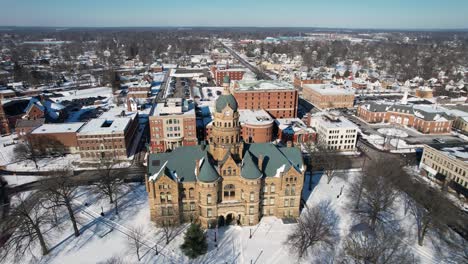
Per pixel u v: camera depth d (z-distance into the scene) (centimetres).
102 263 7575
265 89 18200
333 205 10062
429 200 8825
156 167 8888
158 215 8762
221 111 8369
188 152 9006
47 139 13938
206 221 8712
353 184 11169
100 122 14825
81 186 11219
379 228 8844
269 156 9169
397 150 15112
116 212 9425
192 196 8744
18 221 8100
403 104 19338
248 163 8462
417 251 8012
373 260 6800
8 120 16575
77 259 7694
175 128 14938
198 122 16950
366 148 15312
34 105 16462
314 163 11688
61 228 8825
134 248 8062
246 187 8444
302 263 7606
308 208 9825
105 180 9988
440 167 11631
